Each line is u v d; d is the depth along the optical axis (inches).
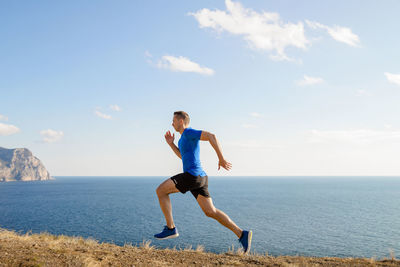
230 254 238.5
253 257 227.8
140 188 7613.2
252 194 5531.5
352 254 1222.9
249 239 161.3
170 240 1424.7
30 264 153.6
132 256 195.8
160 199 158.9
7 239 225.9
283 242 1477.6
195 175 155.6
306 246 1391.5
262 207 3243.1
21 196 4793.3
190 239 1461.6
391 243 1507.1
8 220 2107.5
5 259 158.7
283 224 2106.3
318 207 3373.5
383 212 2984.7
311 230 1886.1
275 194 5585.6
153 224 1972.2
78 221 2080.5
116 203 3627.0
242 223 2110.0
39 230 1626.5
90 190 6673.2
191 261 194.4
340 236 1696.6
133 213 2613.2
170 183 157.2
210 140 152.8
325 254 1211.9
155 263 177.6
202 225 1980.8
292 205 3538.4
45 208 2999.5
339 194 5738.2
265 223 2133.4
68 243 245.3
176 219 2274.9
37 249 188.4
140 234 1573.6
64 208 3009.4
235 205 3435.0
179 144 165.6
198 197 162.9
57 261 163.3
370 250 1327.5
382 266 214.2
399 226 2112.5
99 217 2315.5
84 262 164.2
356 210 3142.2
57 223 1966.0
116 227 1823.3
